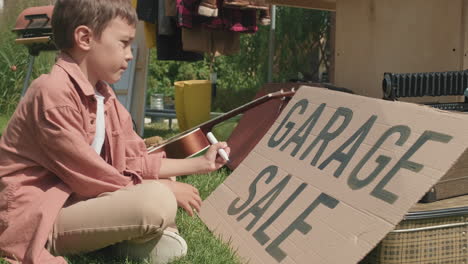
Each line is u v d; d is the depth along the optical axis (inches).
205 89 219.5
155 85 386.6
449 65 141.3
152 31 220.4
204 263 81.9
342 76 180.2
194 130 114.3
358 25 171.9
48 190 78.2
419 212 75.0
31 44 195.5
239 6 198.8
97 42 80.5
